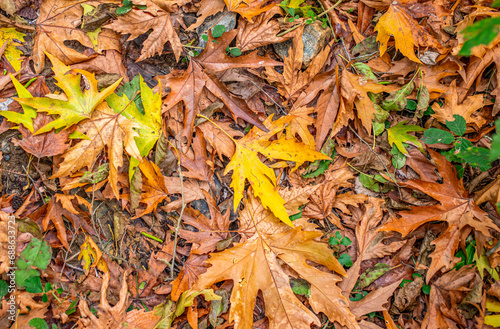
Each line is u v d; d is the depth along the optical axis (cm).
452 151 78
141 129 73
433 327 75
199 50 77
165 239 75
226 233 75
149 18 74
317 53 79
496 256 75
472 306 75
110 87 72
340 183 79
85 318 70
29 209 72
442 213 76
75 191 73
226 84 77
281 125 75
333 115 78
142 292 74
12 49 72
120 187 74
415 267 77
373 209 78
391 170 79
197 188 76
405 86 78
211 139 76
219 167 78
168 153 75
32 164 72
